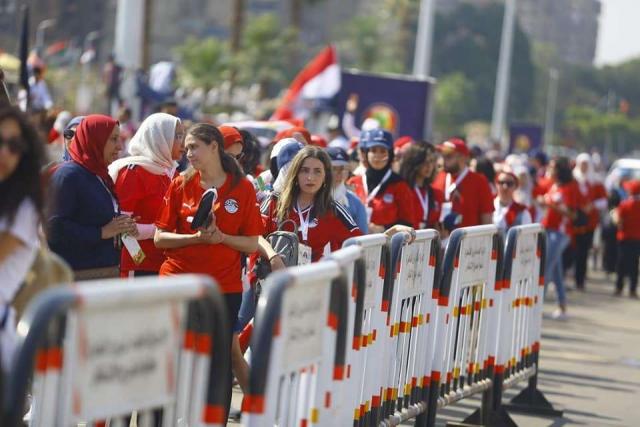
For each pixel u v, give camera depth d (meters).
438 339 19.30
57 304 8.86
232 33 134.25
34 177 11.45
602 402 26.30
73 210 17.53
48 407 9.76
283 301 11.61
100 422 12.50
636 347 36.00
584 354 33.50
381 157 24.59
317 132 60.16
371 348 16.50
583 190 52.31
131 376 9.87
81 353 9.24
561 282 41.97
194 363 10.91
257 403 11.32
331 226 19.73
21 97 35.97
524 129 91.50
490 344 21.86
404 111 59.34
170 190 17.38
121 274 19.05
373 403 16.78
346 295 13.55
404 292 17.81
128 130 44.94
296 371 12.62
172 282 9.88
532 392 24.66
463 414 23.94
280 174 20.75
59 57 100.25
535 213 36.38
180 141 19.19
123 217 17.88
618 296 53.34
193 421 10.95
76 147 17.75
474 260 20.58
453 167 28.75
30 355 8.91
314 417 13.44
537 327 24.48
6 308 11.47
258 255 19.61
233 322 17.72
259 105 92.94
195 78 129.12
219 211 17.19
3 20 195.75
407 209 24.59
